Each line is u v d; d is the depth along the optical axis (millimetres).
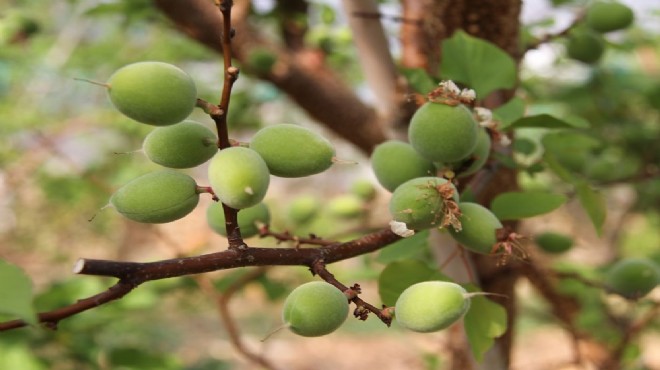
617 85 1068
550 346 1993
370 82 640
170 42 1242
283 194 1979
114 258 1772
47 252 1740
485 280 632
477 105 583
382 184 524
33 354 680
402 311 458
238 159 451
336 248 479
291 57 769
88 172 1128
